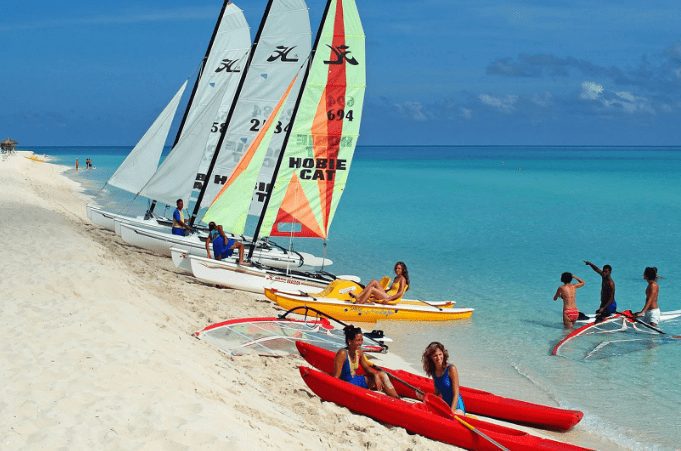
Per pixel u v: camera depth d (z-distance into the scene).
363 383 10.54
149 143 25.06
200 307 14.42
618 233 35.88
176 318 12.57
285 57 21.77
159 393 7.62
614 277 24.14
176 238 21.69
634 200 55.44
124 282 13.17
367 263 25.56
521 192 64.31
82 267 13.42
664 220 41.53
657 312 16.58
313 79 19.69
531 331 16.47
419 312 17.09
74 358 8.57
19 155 105.00
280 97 21.98
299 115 19.84
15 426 6.64
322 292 17.05
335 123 19.98
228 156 22.75
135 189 25.20
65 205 36.97
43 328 9.80
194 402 7.46
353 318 16.61
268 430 7.54
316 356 11.48
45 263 14.02
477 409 10.88
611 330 16.45
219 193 20.50
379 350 13.41
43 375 8.00
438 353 9.89
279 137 22.14
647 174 98.44
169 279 17.27
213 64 24.89
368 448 8.50
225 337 11.89
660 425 10.83
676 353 14.70
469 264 26.11
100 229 25.72
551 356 14.45
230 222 20.78
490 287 21.88
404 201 54.03
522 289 21.61
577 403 11.76
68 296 11.70
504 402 10.80
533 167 127.62
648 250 30.17
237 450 6.46
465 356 14.38
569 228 37.81
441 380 9.95
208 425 6.85
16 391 7.50
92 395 7.44
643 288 22.31
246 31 24.28
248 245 21.92
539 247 30.80
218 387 8.73
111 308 11.11
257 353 11.51
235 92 24.39
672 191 64.69
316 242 30.89
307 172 20.12
